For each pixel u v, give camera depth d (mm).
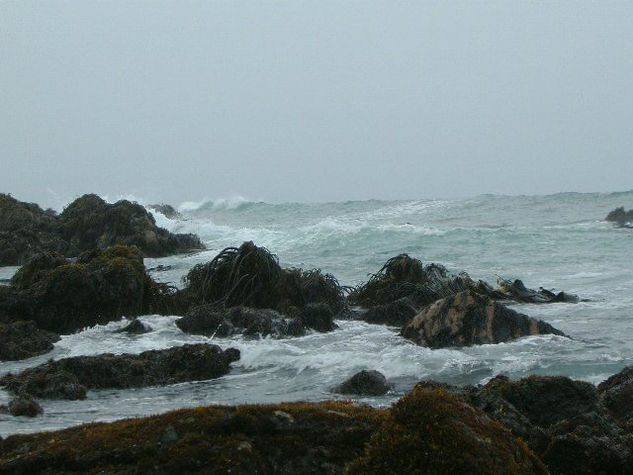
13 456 6242
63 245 38094
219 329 17266
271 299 20219
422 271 21969
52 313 18234
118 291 18938
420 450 5406
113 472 5910
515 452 5668
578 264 28531
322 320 17703
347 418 6457
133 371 12945
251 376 13367
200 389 12430
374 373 11883
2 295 18047
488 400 8414
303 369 13602
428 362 13852
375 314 18828
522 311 19641
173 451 6027
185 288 21750
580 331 16781
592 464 7461
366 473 5445
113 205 42312
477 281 22953
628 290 22531
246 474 5949
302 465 6160
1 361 15133
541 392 9102
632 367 10930
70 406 11297
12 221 42688
